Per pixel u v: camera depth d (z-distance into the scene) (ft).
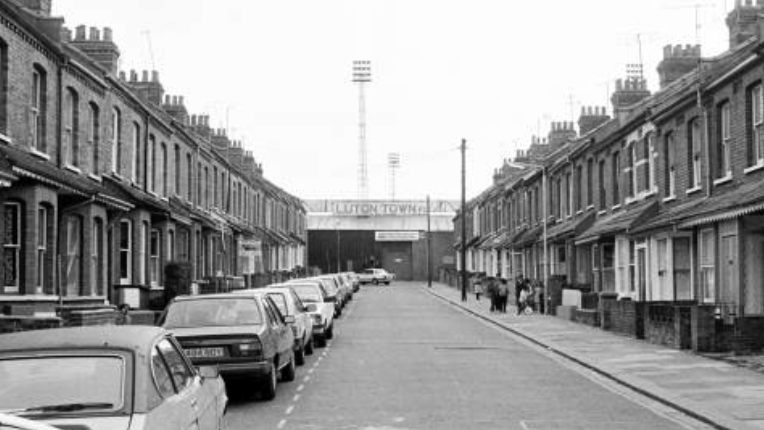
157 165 110.93
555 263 149.18
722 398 49.39
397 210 343.87
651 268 96.22
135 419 21.47
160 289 105.19
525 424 43.06
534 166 165.27
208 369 30.50
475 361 73.05
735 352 71.36
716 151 81.20
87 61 85.30
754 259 72.69
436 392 54.39
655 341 83.10
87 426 21.01
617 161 115.75
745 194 68.59
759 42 69.46
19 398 22.18
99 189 79.66
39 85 73.67
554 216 151.94
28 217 65.57
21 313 63.87
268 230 215.92
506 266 202.08
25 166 62.18
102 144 88.63
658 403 49.88
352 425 42.78
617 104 124.57
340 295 142.20
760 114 72.69
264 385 50.55
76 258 79.00
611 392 54.54
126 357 23.32
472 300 186.91
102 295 84.33
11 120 66.33
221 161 157.07
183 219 114.52
